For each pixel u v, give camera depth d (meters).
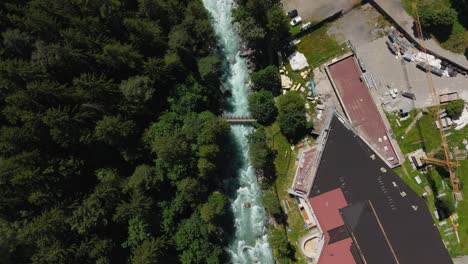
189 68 82.00
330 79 83.19
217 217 80.75
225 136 83.38
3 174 66.12
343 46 84.00
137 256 73.00
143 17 75.12
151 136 76.69
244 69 87.62
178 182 77.88
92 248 72.81
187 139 76.62
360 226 80.25
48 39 70.19
